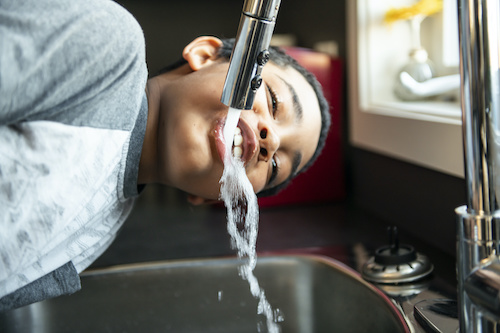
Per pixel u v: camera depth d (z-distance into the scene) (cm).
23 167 65
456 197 92
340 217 121
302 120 89
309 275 94
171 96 83
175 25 155
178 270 94
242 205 95
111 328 92
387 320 76
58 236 72
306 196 132
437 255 94
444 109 105
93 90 67
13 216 65
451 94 116
